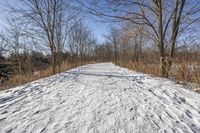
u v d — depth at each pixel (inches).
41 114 163.0
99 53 2682.1
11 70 650.2
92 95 231.0
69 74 491.8
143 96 218.4
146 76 400.8
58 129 132.6
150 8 321.4
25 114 163.0
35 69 647.8
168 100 195.8
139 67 584.1
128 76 430.6
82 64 1227.9
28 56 673.6
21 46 629.9
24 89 269.3
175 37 335.3
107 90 261.0
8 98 216.7
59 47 594.9
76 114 162.1
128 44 994.7
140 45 733.3
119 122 143.0
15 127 136.5
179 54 372.2
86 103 195.0
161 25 335.9
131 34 516.4
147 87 271.6
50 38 511.5
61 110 173.2
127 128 132.3
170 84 280.1
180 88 247.6
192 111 160.9
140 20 328.2
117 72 559.8
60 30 588.7
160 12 329.1
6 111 171.0
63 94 238.7
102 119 149.7
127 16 291.0
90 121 146.2
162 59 352.8
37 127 136.2
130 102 194.9
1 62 626.8
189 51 359.3
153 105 181.6
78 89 272.4
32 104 193.0
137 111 166.4
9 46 617.0
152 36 389.7
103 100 205.5
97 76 443.8
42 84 315.3
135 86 287.7
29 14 476.4
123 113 162.1
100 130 130.0
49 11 492.1
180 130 127.2
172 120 144.0
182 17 321.4
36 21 489.1
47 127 136.0
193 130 126.9
